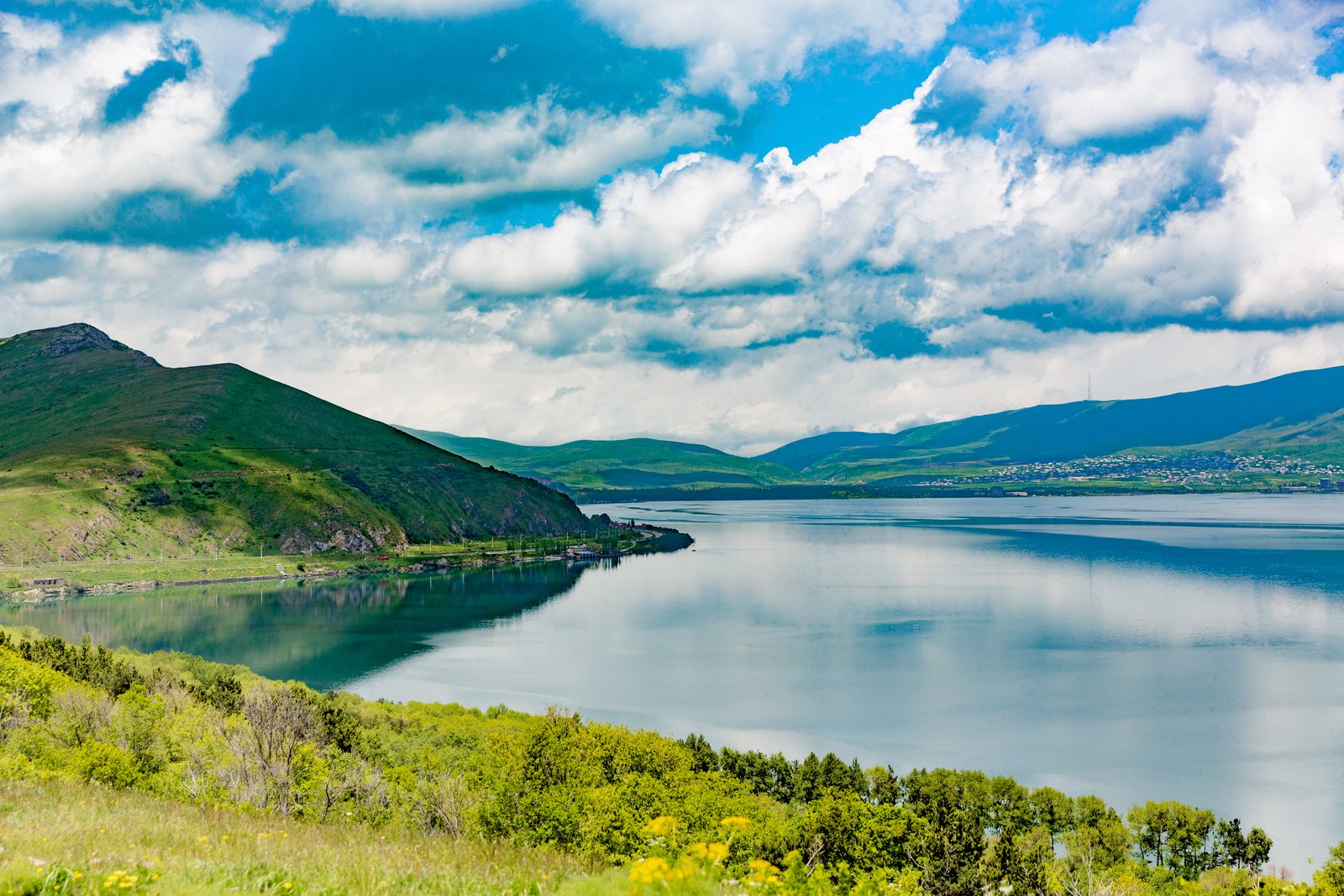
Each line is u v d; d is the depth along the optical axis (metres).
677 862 19.08
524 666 164.62
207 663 136.88
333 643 187.75
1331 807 96.38
